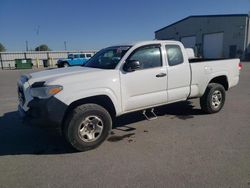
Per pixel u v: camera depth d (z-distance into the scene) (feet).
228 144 15.02
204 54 147.95
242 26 127.03
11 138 17.07
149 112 22.26
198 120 19.92
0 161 13.64
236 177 11.32
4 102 29.50
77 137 14.17
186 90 19.16
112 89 15.26
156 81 17.20
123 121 20.04
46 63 138.31
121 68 15.85
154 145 15.17
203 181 11.06
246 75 52.75
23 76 16.10
